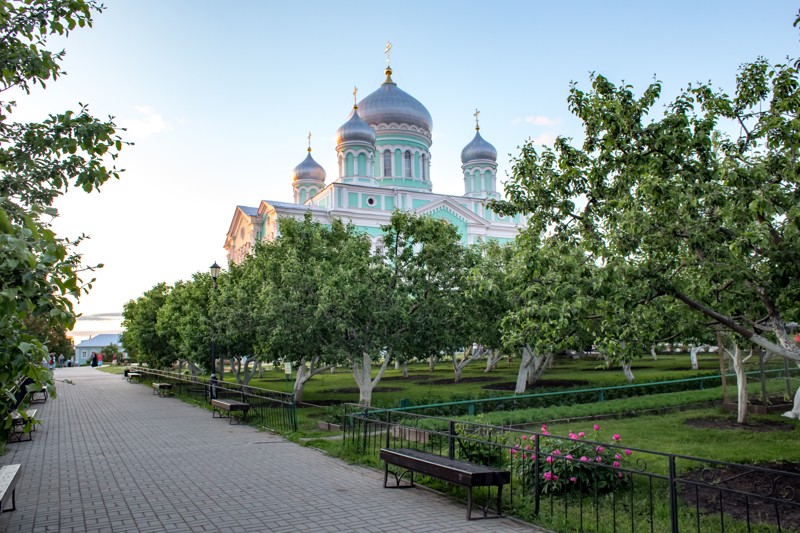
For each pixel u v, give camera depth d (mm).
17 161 6746
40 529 7402
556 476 7949
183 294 28844
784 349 8055
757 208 7031
